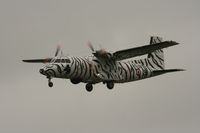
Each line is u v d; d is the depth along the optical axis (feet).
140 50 503.61
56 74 485.97
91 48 528.22
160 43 479.00
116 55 516.32
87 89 533.96
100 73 515.09
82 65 500.74
